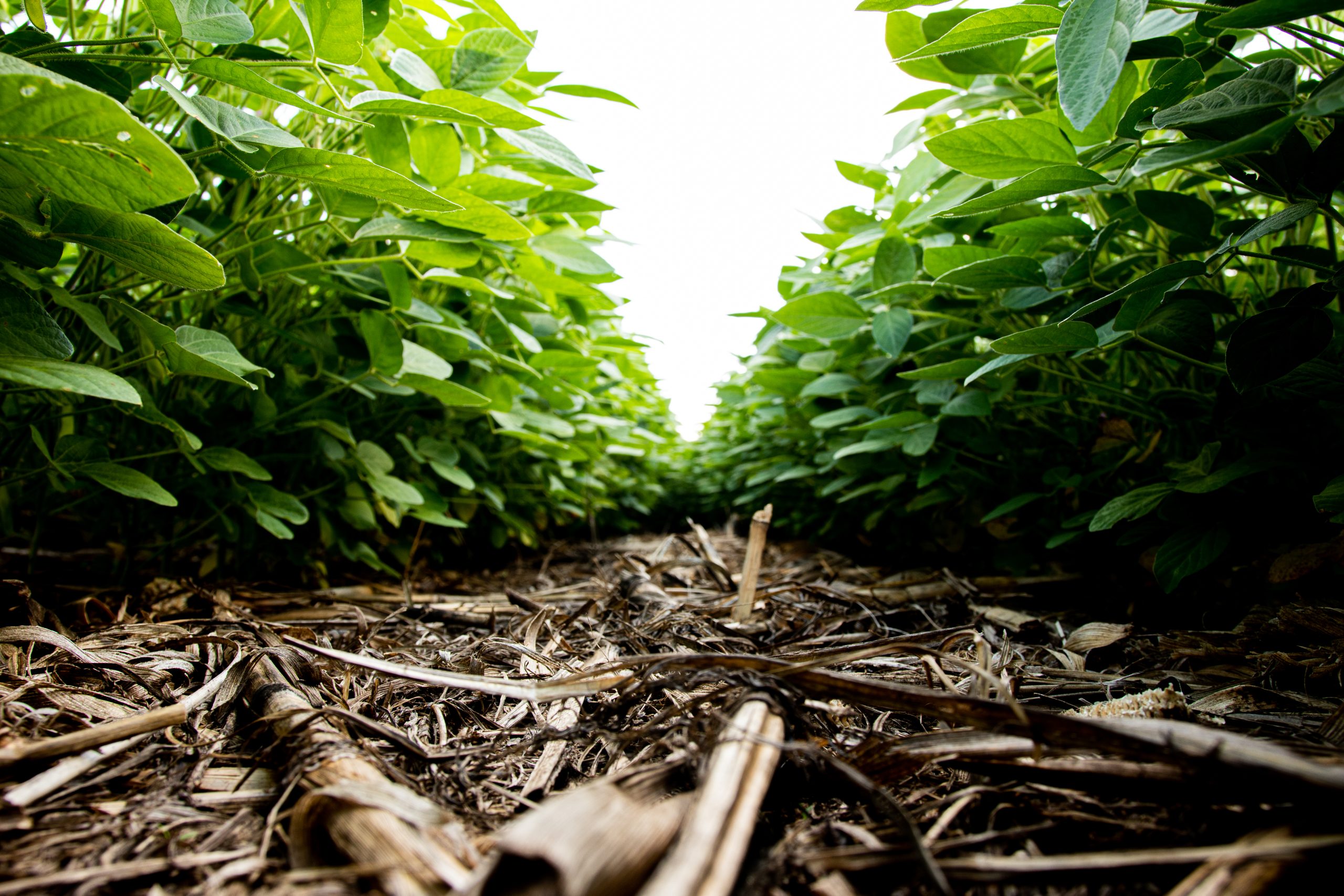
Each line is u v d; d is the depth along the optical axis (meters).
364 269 1.27
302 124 1.18
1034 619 1.11
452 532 1.84
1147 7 0.68
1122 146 0.82
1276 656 0.78
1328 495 0.72
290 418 1.25
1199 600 1.09
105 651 0.81
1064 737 0.45
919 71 1.11
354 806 0.45
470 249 1.15
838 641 1.03
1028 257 0.98
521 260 1.33
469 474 1.77
